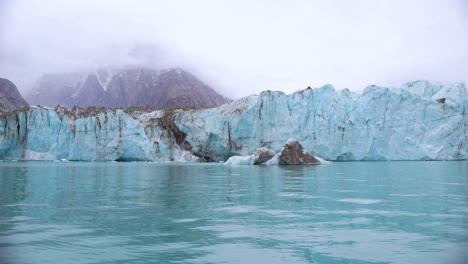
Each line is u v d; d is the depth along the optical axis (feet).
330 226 29.07
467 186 59.41
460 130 200.75
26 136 205.05
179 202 41.63
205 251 22.35
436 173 95.40
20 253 21.77
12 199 43.47
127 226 28.94
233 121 212.84
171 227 28.68
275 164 146.51
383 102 200.23
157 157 212.64
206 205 39.34
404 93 200.44
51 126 205.05
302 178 77.41
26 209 36.32
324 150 201.87
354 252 22.12
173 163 188.03
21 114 206.08
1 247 22.99
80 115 214.90
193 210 36.19
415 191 52.37
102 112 208.74
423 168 121.60
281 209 36.86
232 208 37.45
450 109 201.87
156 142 214.90
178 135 225.56
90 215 33.40
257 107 209.36
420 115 198.80
